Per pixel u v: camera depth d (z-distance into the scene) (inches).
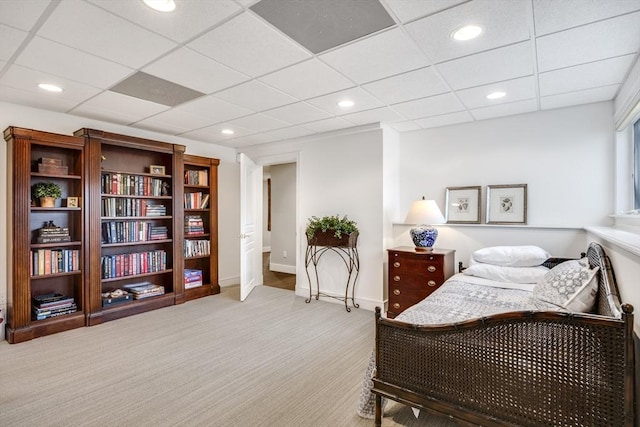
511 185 137.2
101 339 118.1
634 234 80.8
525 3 63.4
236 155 213.0
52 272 125.7
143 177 156.3
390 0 63.1
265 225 364.2
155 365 98.3
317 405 78.5
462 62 89.4
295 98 118.5
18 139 116.3
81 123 142.5
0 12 66.1
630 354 45.7
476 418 57.7
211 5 64.4
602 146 120.9
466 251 144.7
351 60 88.3
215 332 125.7
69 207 129.1
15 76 98.7
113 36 75.9
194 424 71.0
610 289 61.8
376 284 155.3
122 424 70.8
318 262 175.0
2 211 121.2
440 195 155.3
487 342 56.7
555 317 50.7
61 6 64.3
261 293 187.2
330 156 169.9
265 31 74.2
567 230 123.9
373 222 155.9
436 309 81.4
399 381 66.3
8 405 77.5
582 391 49.1
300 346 112.9
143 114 138.3
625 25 70.5
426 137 159.5
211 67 92.6
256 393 83.4
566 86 105.9
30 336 117.6
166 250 167.6
